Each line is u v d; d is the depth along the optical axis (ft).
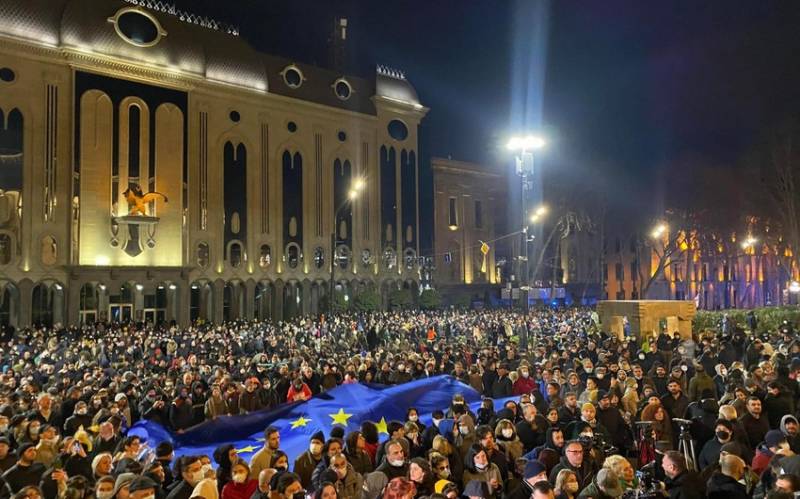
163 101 146.30
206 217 152.97
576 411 33.99
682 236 222.69
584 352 60.85
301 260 168.86
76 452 28.04
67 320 130.11
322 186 175.32
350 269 177.99
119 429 32.91
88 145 134.92
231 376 49.21
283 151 168.76
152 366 64.34
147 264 141.59
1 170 125.49
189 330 109.19
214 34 160.66
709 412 32.09
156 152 144.36
